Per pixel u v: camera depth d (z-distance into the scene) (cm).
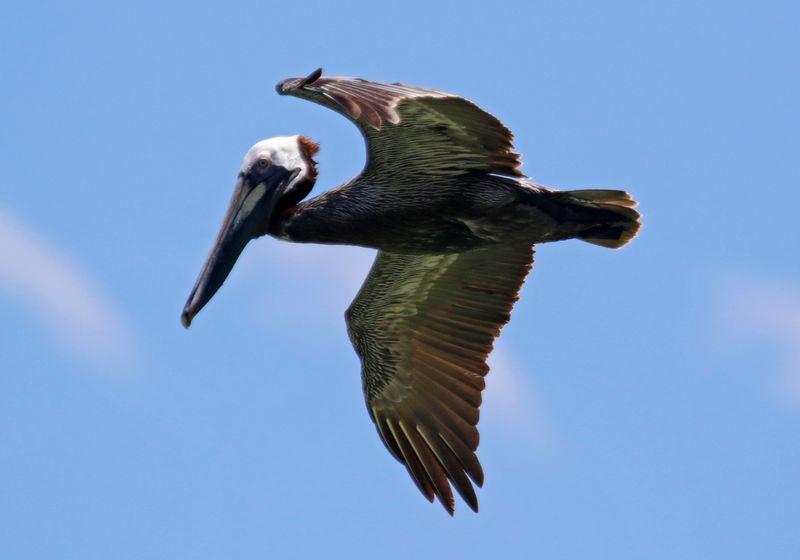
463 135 1359
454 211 1442
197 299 1470
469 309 1580
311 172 1520
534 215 1445
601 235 1470
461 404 1571
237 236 1491
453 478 1563
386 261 1584
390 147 1402
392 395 1605
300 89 1210
